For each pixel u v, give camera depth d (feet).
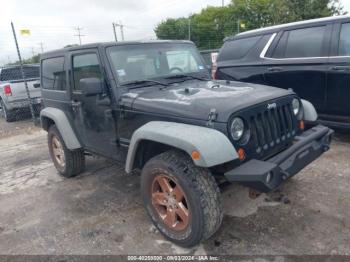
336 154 15.94
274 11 93.76
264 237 9.94
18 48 30.37
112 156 12.56
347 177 13.43
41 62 16.39
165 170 9.27
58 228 11.55
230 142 8.41
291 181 13.35
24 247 10.59
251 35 20.11
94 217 12.06
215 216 8.86
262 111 9.29
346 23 16.17
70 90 13.87
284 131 10.04
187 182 8.77
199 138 8.24
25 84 31.09
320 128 10.95
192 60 14.08
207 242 9.93
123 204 12.84
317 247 9.30
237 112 8.65
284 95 10.23
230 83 12.30
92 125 12.97
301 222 10.52
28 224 12.05
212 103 9.21
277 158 8.98
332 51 16.43
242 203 11.92
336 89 16.38
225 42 21.63
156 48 12.91
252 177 8.07
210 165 7.93
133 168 10.66
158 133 8.99
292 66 17.74
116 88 11.36
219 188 9.74
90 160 18.26
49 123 16.53
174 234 9.80
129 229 11.04
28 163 19.58
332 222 10.41
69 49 13.65
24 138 26.71
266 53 19.02
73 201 13.55
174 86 12.08
